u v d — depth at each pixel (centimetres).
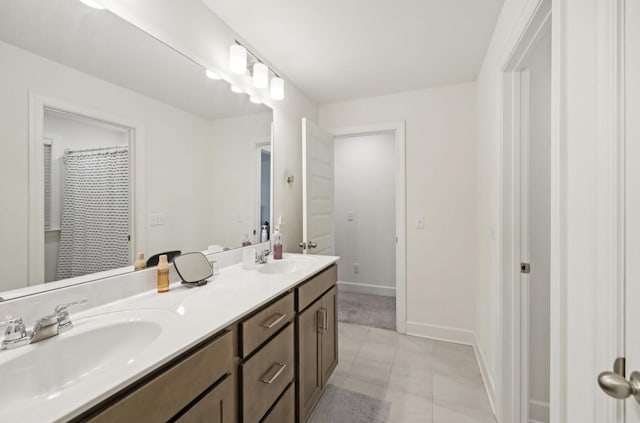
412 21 163
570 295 75
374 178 383
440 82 242
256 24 167
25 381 70
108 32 109
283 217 230
